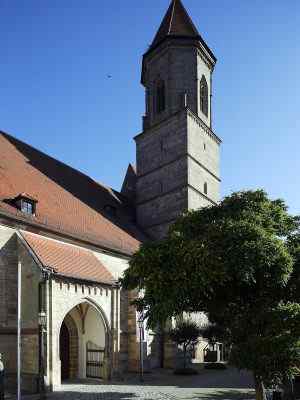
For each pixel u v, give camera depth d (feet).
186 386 85.66
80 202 119.65
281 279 56.44
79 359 95.91
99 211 124.67
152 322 58.18
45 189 108.17
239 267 54.19
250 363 52.85
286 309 54.19
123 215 138.82
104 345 91.86
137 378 96.78
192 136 133.69
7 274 81.05
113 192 151.64
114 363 91.86
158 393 75.97
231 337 58.54
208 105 143.23
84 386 82.58
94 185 141.79
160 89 141.28
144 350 106.73
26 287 79.87
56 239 93.40
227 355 62.80
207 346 136.15
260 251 54.60
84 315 96.22
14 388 75.20
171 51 136.46
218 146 148.87
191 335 109.50
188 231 63.57
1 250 81.00
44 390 68.23
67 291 81.66
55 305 78.43
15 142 120.26
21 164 111.14
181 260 56.44
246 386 86.79
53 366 76.23
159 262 58.49
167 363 116.47
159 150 138.62
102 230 111.65
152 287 57.52
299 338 52.01
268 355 51.90
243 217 60.90
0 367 66.74
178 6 143.84
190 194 129.49
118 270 109.91
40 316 72.28
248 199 63.98
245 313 57.57
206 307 61.41
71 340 96.78
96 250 103.86
